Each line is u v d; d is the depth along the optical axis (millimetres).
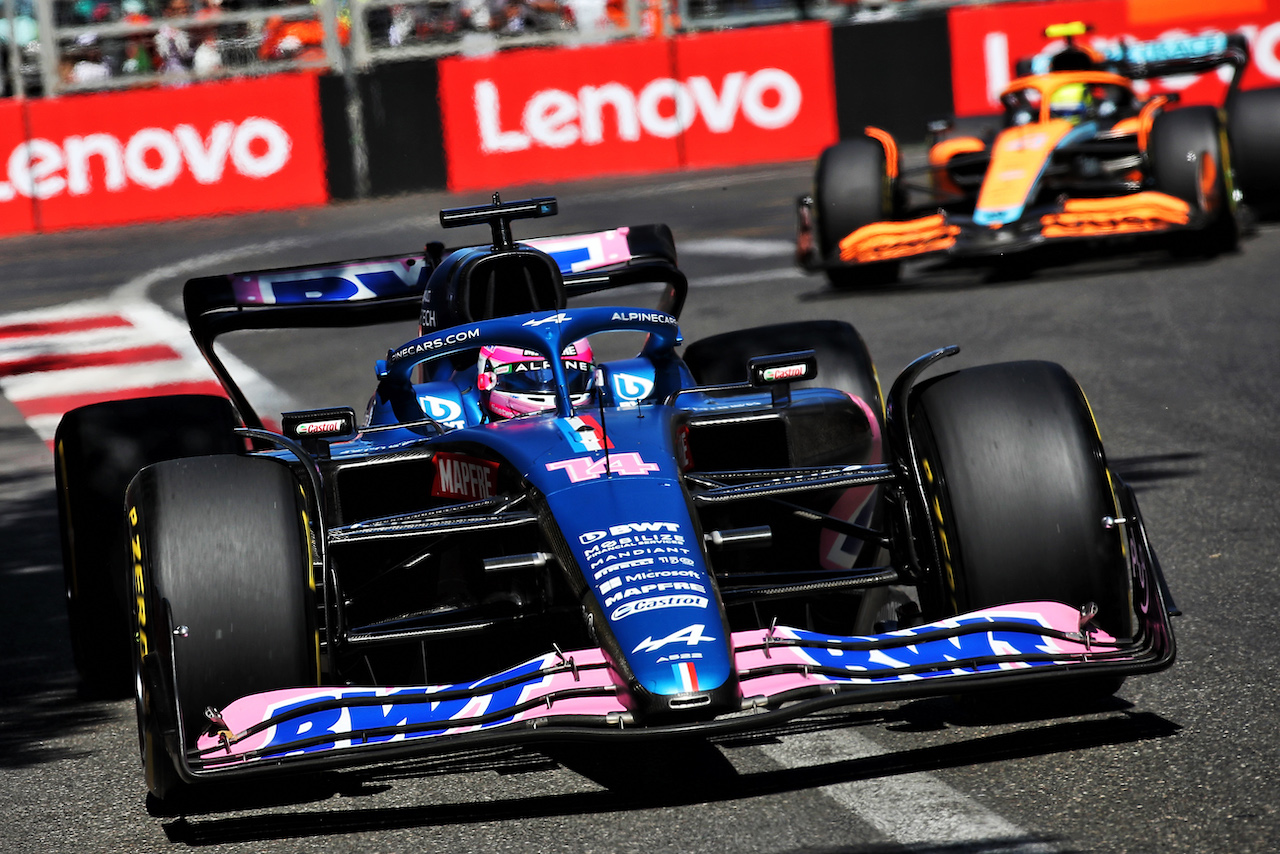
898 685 12734
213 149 78062
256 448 20578
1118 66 49688
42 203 77500
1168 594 14016
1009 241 40031
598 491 14352
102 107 77312
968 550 14203
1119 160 46938
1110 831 11992
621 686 12602
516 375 17672
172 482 14070
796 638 13430
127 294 55406
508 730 12422
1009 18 79688
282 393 37469
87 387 40156
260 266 58312
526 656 16594
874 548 17781
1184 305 37250
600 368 18125
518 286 18562
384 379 18156
